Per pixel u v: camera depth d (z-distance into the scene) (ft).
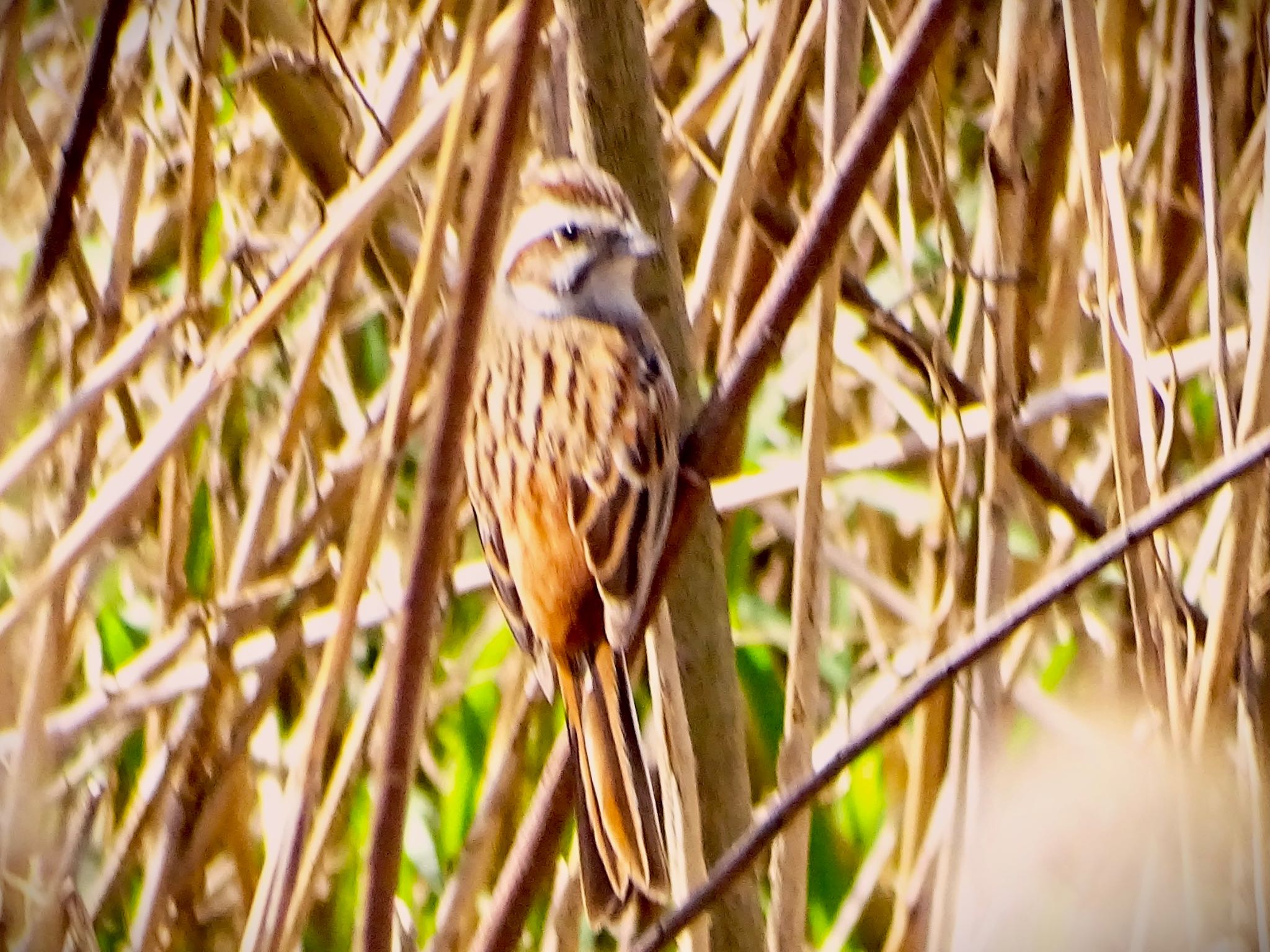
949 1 11.94
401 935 17.11
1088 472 20.90
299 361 19.19
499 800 17.10
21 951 17.65
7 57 15.57
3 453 16.22
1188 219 18.67
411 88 17.39
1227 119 19.35
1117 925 17.93
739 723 15.38
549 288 15.94
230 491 20.26
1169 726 15.34
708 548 15.39
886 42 15.97
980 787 16.28
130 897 20.70
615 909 13.56
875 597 20.99
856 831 21.68
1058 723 19.04
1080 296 19.95
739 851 12.14
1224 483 11.82
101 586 22.76
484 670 21.62
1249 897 15.39
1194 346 18.60
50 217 14.80
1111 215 14.98
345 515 20.10
